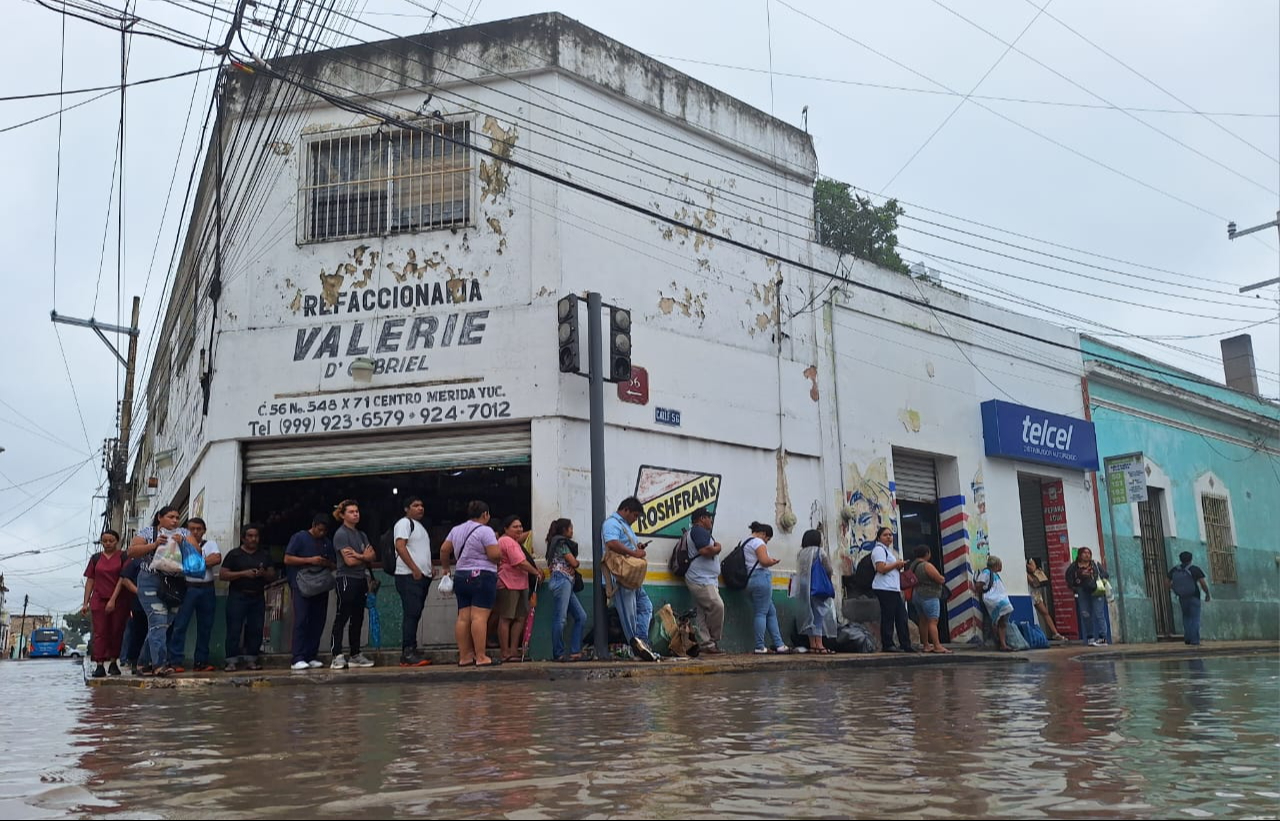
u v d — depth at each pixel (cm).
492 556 1040
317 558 1071
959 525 1730
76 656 4184
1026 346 1947
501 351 1273
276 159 1355
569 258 1301
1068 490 1953
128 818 313
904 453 1714
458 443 1276
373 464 1282
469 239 1309
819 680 938
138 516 2650
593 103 1373
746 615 1385
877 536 1588
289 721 593
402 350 1289
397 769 402
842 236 2395
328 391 1289
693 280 1434
